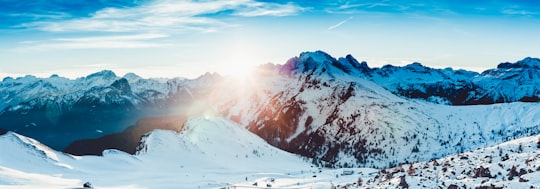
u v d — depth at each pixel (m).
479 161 178.62
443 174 174.00
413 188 162.12
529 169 149.62
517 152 179.12
